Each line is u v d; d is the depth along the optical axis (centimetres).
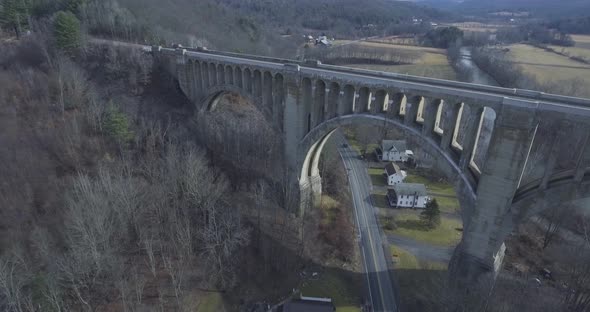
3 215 4703
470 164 4278
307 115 5831
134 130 6750
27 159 5609
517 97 4041
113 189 4941
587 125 3303
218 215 5272
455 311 4256
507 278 4925
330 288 5222
